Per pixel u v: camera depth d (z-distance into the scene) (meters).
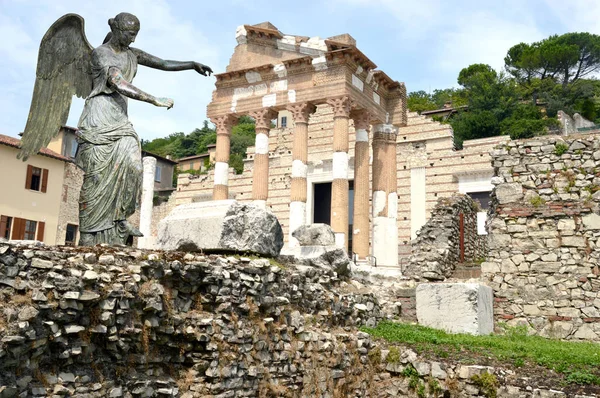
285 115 72.69
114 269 8.59
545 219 17.06
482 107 73.12
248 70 32.97
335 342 12.59
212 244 11.81
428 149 47.56
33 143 10.53
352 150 46.53
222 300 10.06
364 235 30.38
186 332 9.35
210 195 55.59
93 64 10.89
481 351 12.91
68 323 7.82
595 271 16.17
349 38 30.38
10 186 39.47
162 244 12.65
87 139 10.48
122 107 10.94
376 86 33.06
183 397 9.13
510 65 89.12
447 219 22.36
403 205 47.53
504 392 11.54
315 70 31.14
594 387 11.00
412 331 14.52
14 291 7.38
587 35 85.94
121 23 10.96
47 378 7.56
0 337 6.89
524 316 16.70
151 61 11.63
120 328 8.46
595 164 16.86
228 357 9.74
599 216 16.41
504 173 17.91
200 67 12.16
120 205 10.38
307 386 11.51
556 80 85.44
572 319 16.12
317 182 46.84
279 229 13.15
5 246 7.43
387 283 18.50
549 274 16.67
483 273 17.45
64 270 7.84
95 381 8.18
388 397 12.91
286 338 11.37
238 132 96.38
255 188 32.12
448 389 12.18
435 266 20.66
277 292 11.65
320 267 15.09
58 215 43.22
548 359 12.09
